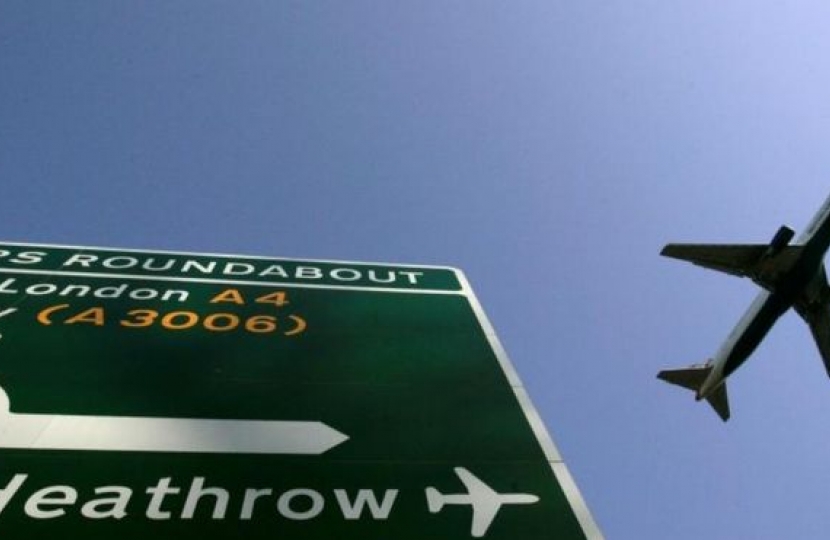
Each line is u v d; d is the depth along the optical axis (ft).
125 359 11.48
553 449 9.53
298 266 15.84
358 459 9.07
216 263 15.70
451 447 9.48
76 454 8.75
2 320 12.45
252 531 7.70
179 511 7.91
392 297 14.51
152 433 9.36
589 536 7.89
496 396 11.00
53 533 7.43
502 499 8.40
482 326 13.42
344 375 11.39
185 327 12.82
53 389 10.30
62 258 15.20
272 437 9.45
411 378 11.41
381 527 7.87
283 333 12.77
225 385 10.84
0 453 8.64
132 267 15.20
